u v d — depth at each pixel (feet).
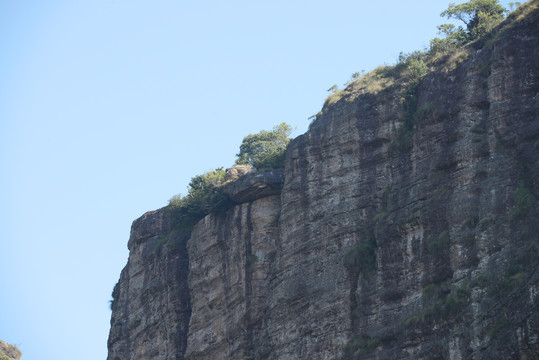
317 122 406.62
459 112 354.74
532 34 350.43
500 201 328.08
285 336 380.99
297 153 406.21
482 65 357.41
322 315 367.66
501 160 336.08
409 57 406.82
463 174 342.85
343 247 375.04
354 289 363.35
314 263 381.60
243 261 424.87
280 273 393.91
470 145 345.51
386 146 379.96
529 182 325.62
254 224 428.97
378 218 364.58
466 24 428.15
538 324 290.35
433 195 348.59
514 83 346.13
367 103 392.47
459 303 318.45
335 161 391.45
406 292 344.28
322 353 362.12
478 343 305.32
